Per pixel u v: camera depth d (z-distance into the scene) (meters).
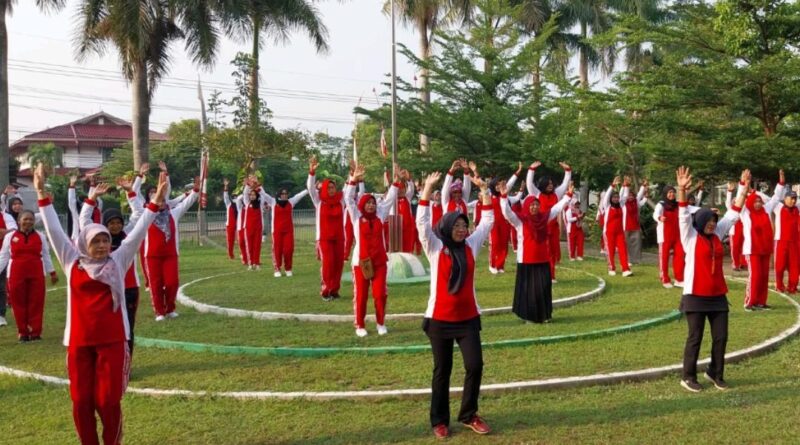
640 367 7.58
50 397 7.08
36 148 47.03
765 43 15.93
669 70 15.84
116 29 22.42
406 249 16.97
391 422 6.14
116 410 5.35
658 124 17.08
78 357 5.28
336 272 11.84
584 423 6.00
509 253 20.00
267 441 5.75
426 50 30.11
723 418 6.05
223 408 6.57
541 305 9.84
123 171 37.56
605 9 32.25
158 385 7.28
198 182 10.94
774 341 8.67
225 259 20.19
